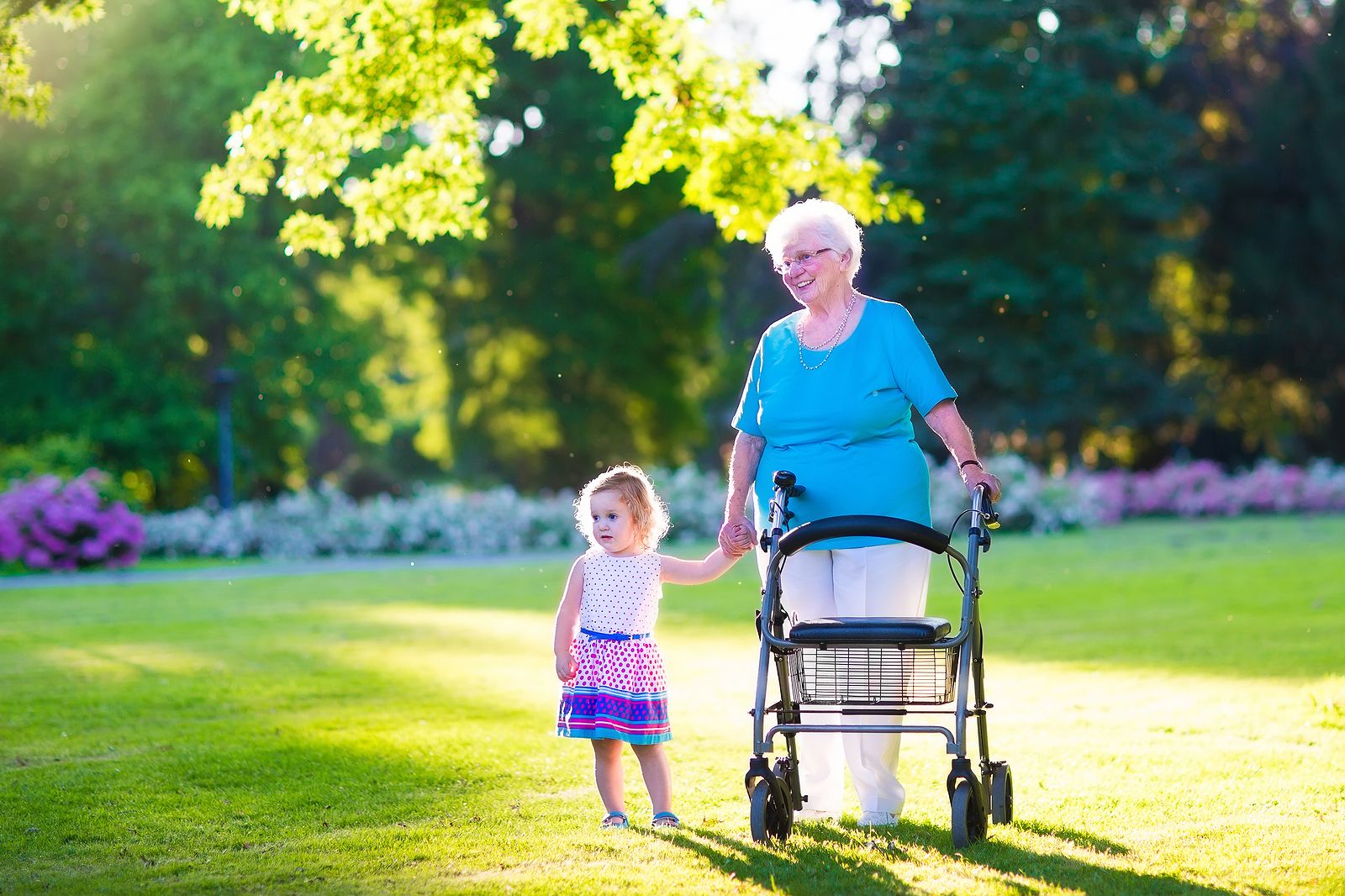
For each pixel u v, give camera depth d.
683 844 6.38
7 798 7.83
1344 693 9.84
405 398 54.94
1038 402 41.59
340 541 32.47
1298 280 45.69
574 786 8.02
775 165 11.45
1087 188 41.31
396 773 8.40
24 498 27.48
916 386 6.74
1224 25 46.94
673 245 43.81
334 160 10.70
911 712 6.35
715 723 9.98
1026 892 5.54
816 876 5.81
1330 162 44.91
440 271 49.22
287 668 13.41
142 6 37.12
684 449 53.28
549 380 50.03
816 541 6.59
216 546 32.03
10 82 9.34
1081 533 34.41
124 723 10.38
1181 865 5.93
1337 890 5.54
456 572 26.66
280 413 42.91
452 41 10.45
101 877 6.20
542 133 47.47
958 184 40.75
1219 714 9.78
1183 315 47.31
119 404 39.06
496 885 5.76
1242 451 49.38
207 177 10.72
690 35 11.18
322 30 10.40
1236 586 19.91
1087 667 12.40
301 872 6.14
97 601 21.33
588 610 6.96
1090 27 43.28
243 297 38.50
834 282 6.88
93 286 39.62
